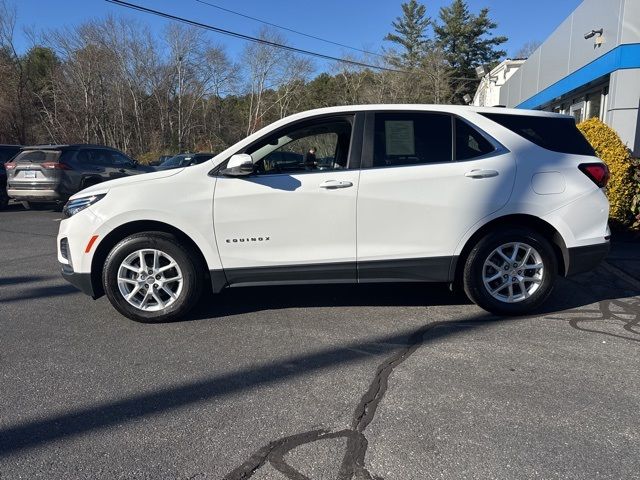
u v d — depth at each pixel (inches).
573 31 511.2
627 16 381.4
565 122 181.5
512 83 867.4
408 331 165.2
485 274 174.9
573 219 172.4
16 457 100.7
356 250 170.4
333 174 168.7
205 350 152.2
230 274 171.5
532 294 175.5
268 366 140.7
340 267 171.3
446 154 171.8
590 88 498.9
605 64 418.9
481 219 170.4
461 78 1877.5
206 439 106.1
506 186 169.6
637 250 269.3
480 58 2057.1
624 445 101.8
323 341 157.8
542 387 125.7
